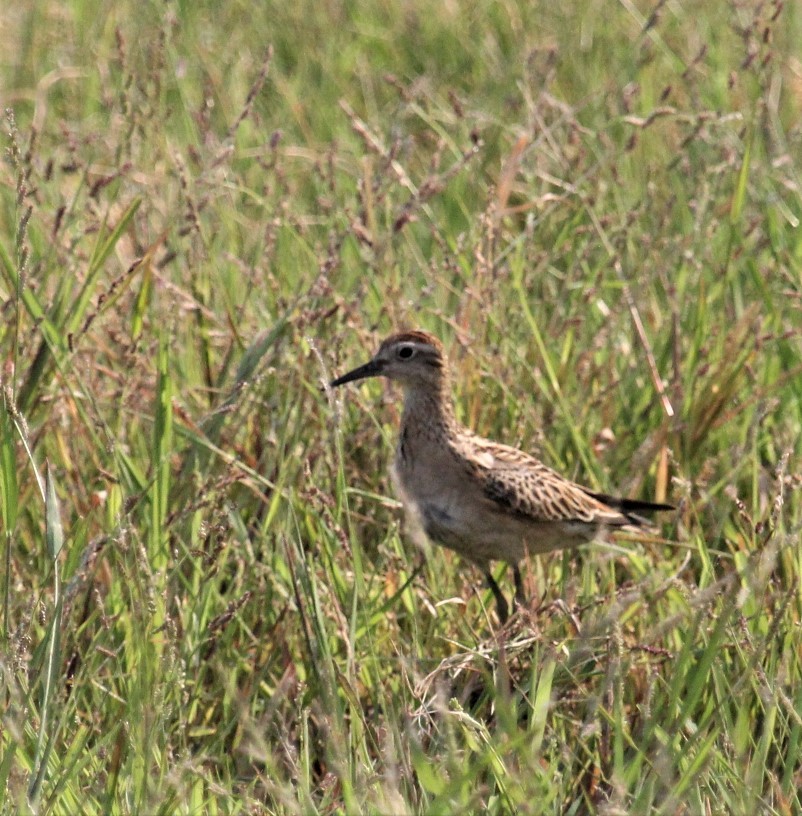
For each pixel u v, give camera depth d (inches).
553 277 812.0
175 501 629.9
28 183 674.2
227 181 868.6
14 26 1134.4
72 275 703.7
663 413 701.9
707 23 1041.5
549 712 526.0
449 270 768.9
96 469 650.2
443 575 639.8
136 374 682.2
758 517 624.4
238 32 1114.7
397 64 1093.8
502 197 768.9
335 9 1153.4
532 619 563.2
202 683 568.7
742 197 758.5
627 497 661.9
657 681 538.9
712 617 549.3
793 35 1046.4
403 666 523.8
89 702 566.6
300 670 573.9
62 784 453.4
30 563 607.5
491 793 479.8
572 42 1063.6
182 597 605.9
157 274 689.6
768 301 739.4
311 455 647.8
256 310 733.3
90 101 1008.2
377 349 667.4
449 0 1154.7
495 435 709.9
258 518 652.7
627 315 757.9
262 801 510.9
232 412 660.7
